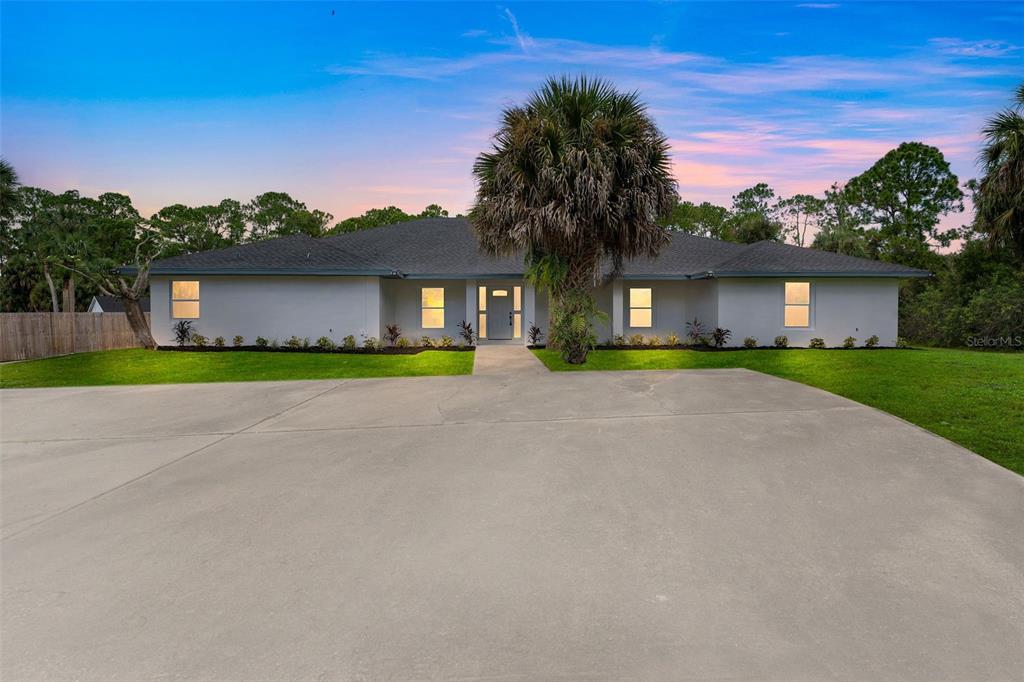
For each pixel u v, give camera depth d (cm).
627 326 1697
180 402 738
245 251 1568
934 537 299
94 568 273
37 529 324
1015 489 374
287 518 338
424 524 327
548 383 848
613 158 1015
